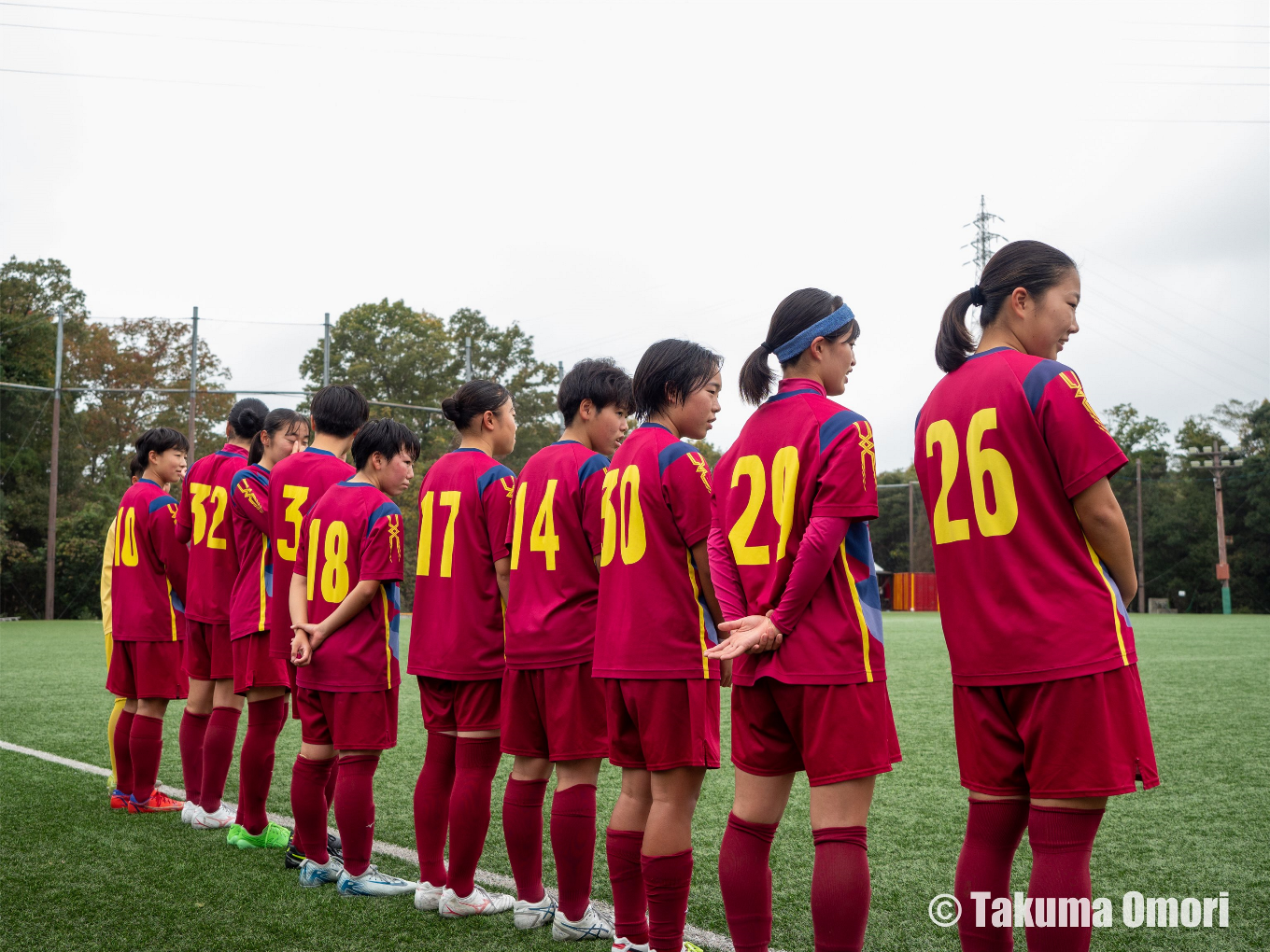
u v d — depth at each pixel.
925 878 3.56
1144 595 45.47
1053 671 1.93
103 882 3.47
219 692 4.31
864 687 2.19
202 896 3.32
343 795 3.34
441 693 3.25
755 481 2.34
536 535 3.01
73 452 32.94
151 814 4.57
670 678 2.59
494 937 2.94
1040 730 1.95
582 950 2.83
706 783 5.46
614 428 3.14
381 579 3.37
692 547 2.61
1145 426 53.38
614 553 2.72
